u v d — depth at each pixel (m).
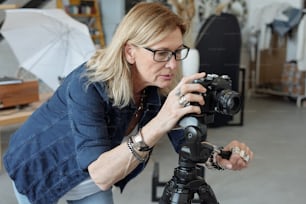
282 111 3.52
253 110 3.48
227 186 2.00
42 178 0.91
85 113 0.76
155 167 1.99
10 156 0.95
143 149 0.69
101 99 0.80
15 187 0.99
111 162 0.70
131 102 0.84
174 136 0.87
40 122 0.90
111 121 0.85
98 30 2.91
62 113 0.87
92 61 0.82
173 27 0.72
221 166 0.90
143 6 0.75
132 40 0.74
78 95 0.78
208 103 0.69
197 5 3.24
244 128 2.95
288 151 2.47
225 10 3.78
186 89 0.66
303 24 3.63
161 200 0.84
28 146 0.91
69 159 0.87
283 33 3.87
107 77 0.79
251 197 1.89
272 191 1.95
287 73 3.91
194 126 0.69
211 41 2.77
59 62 2.21
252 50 4.04
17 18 2.14
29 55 2.23
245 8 4.02
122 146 0.70
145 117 0.92
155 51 0.72
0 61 2.71
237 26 2.90
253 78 3.98
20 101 2.31
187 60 1.97
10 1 3.10
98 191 1.03
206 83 0.69
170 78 0.77
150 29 0.71
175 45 0.73
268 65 3.97
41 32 2.19
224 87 0.70
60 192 0.92
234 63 2.89
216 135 2.72
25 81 2.33
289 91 3.87
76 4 3.27
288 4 3.94
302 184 2.03
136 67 0.78
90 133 0.75
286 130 2.94
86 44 2.21
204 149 0.73
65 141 0.87
